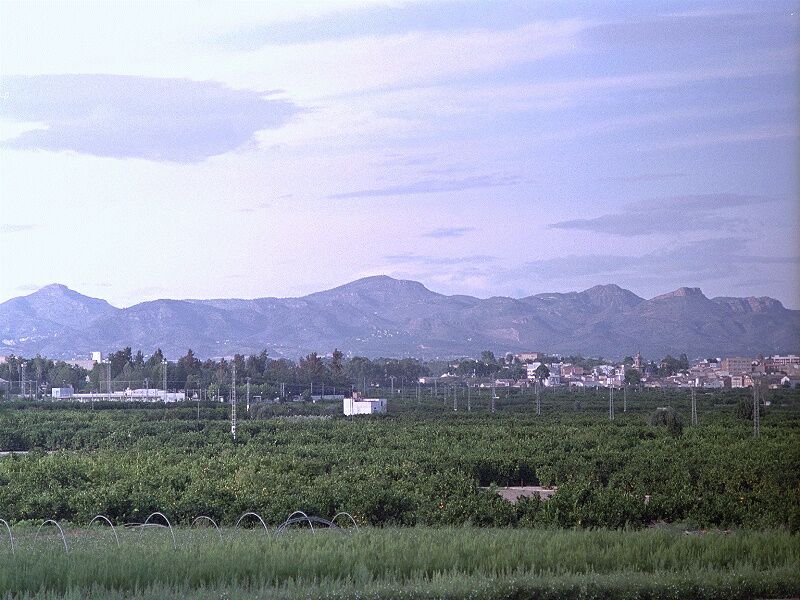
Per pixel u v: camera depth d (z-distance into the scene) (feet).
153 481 197.88
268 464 242.99
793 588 90.99
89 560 94.94
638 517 149.18
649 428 435.12
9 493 181.78
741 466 225.97
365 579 91.56
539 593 86.63
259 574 91.86
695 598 89.40
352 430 419.95
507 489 242.99
